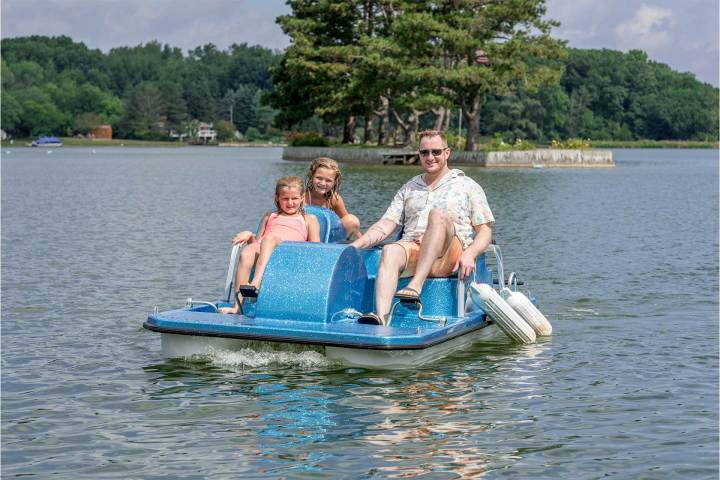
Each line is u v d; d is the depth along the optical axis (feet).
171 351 29.25
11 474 19.71
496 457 20.67
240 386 26.07
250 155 374.43
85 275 46.29
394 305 30.58
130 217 81.05
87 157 347.56
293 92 283.59
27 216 82.53
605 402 24.76
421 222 32.68
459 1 217.56
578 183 146.41
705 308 38.52
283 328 27.45
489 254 55.31
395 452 20.94
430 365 28.48
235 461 20.39
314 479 19.40
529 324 32.35
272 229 31.99
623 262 52.47
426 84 216.95
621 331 33.91
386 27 251.39
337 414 23.59
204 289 42.45
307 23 255.29
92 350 30.35
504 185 138.00
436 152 32.50
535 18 212.84
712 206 98.37
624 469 20.02
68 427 22.63
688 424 22.94
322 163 35.01
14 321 34.94
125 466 20.13
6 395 25.27
